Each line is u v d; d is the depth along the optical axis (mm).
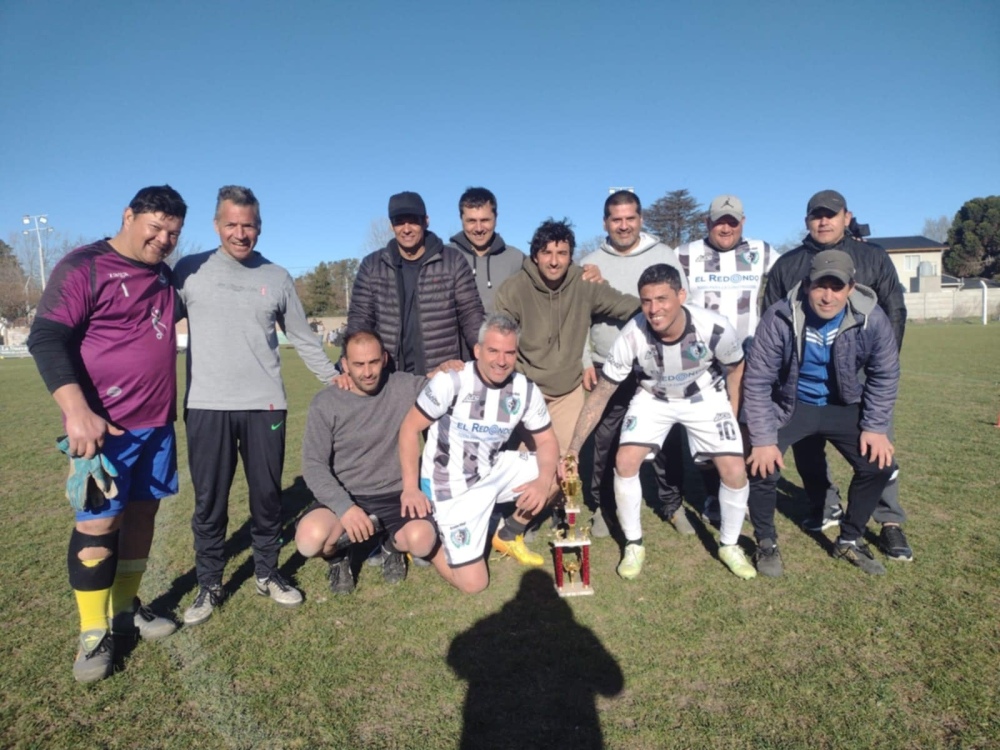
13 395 14062
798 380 3773
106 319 2896
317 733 2492
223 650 3086
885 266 4023
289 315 3576
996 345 20234
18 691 2775
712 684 2721
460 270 4133
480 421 3512
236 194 3209
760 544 3768
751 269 4648
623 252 4527
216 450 3326
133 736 2494
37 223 42562
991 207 58250
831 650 2928
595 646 3043
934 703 2543
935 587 3469
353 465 3752
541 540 4469
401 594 3660
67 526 4895
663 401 3809
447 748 2391
